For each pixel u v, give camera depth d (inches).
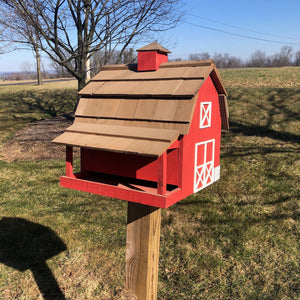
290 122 366.0
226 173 277.0
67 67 385.7
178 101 102.2
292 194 238.8
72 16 393.4
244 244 193.9
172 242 200.8
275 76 735.7
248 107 433.4
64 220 229.8
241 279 170.6
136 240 109.9
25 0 340.5
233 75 832.3
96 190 106.5
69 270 184.5
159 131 98.7
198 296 162.4
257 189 249.8
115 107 115.0
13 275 180.5
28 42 362.0
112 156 118.7
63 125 488.4
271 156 296.5
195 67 111.3
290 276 171.2
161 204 92.0
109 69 133.7
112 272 181.8
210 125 126.5
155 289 114.9
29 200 260.5
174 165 106.3
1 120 572.7
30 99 778.2
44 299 165.0
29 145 405.7
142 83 115.0
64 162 349.1
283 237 198.7
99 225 223.1
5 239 208.2
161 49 118.8
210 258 185.2
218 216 221.6
